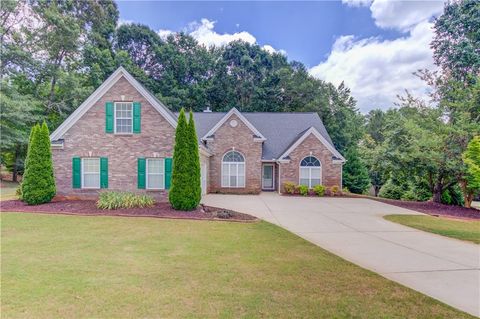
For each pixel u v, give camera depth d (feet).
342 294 17.87
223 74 163.32
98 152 57.72
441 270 22.88
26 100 94.02
